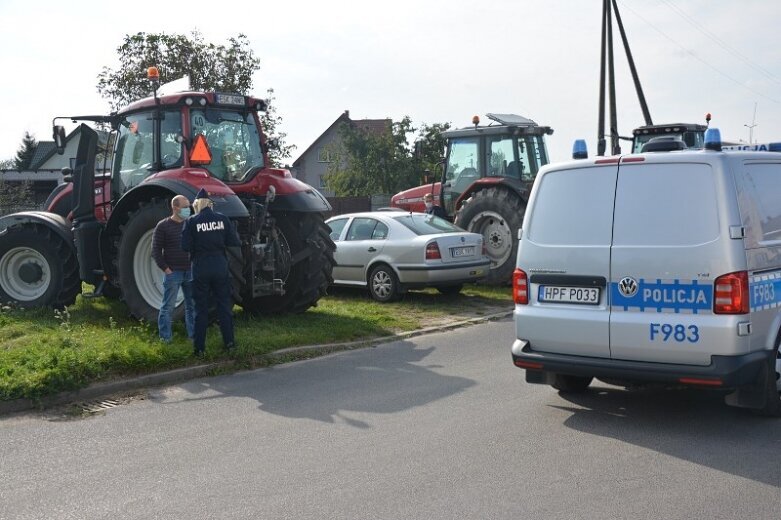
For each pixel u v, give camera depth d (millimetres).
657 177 5918
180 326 9117
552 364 6250
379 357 8812
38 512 4395
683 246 5688
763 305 5770
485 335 10266
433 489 4684
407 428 5988
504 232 15109
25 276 11031
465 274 12820
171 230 8531
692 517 4219
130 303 9578
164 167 10039
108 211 10609
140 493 4672
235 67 27000
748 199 5773
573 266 6191
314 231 10742
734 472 4922
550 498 4516
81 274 10414
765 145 8227
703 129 17484
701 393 7035
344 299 13188
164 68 26047
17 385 6582
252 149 10578
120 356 7465
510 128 15984
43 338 8461
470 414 6379
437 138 45125
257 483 4820
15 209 35219
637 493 4582
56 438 5801
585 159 6305
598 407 6570
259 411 6531
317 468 5086
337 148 48750
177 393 7172
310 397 6988
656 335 5734
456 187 16828
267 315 10891
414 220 13133
